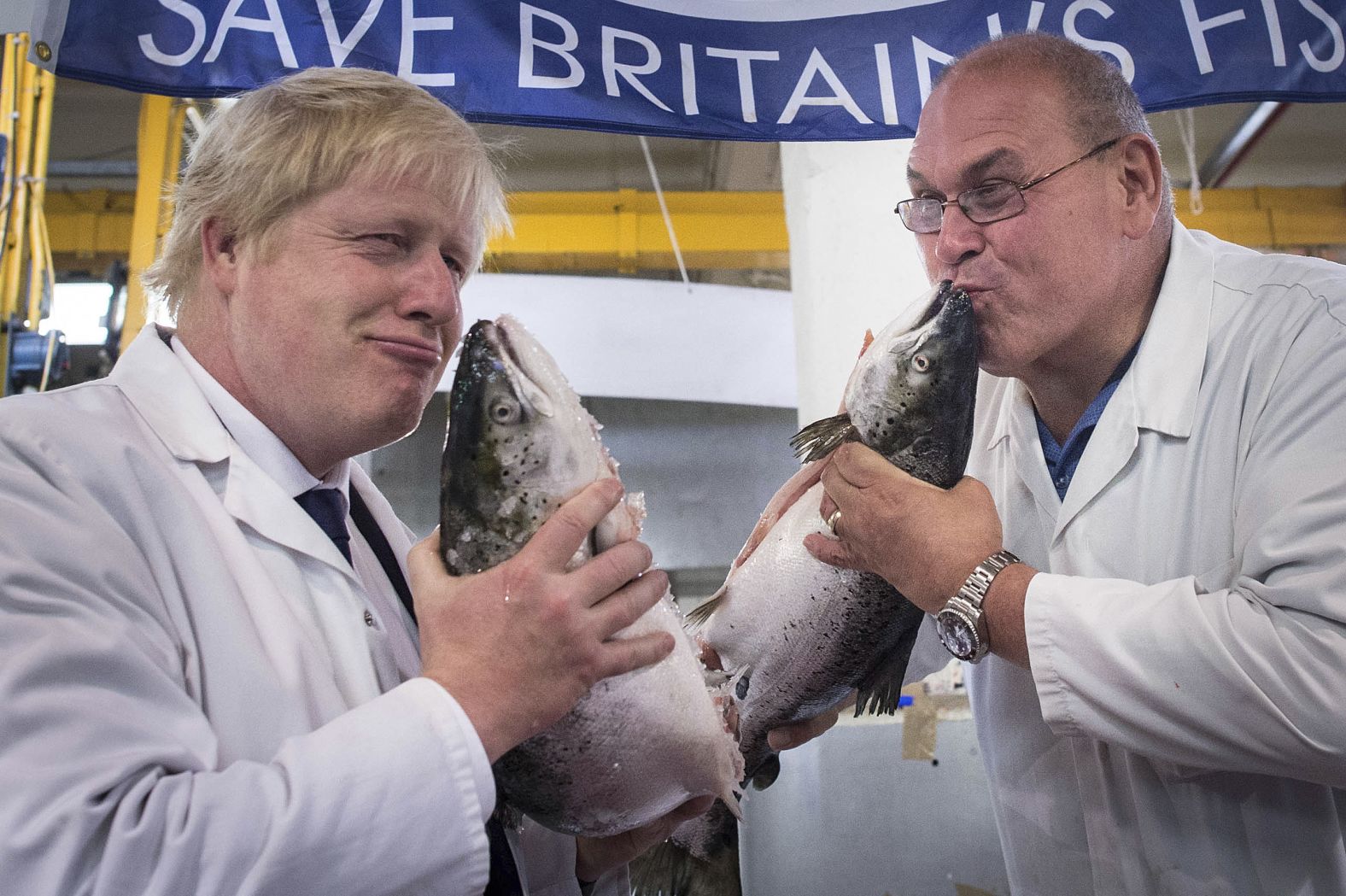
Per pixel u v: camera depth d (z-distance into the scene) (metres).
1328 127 6.65
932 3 2.36
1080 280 1.67
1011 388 2.03
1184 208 6.92
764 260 6.85
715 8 2.34
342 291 1.30
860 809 3.01
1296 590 1.32
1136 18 2.34
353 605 1.36
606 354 5.05
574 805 1.36
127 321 4.74
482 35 2.21
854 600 1.75
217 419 1.38
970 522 1.56
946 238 1.70
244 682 1.16
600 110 2.25
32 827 0.89
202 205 1.38
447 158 1.37
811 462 1.73
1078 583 1.47
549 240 6.69
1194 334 1.70
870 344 1.77
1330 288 1.57
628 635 1.33
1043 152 1.64
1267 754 1.33
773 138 2.33
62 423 1.19
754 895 3.01
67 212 7.41
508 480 1.29
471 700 1.11
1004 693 1.98
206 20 2.07
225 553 1.26
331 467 1.50
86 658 0.98
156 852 0.93
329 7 2.14
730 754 1.47
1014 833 1.97
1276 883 1.52
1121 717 1.40
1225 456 1.62
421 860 1.02
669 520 5.94
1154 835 1.63
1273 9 2.33
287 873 0.95
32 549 1.02
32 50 1.96
